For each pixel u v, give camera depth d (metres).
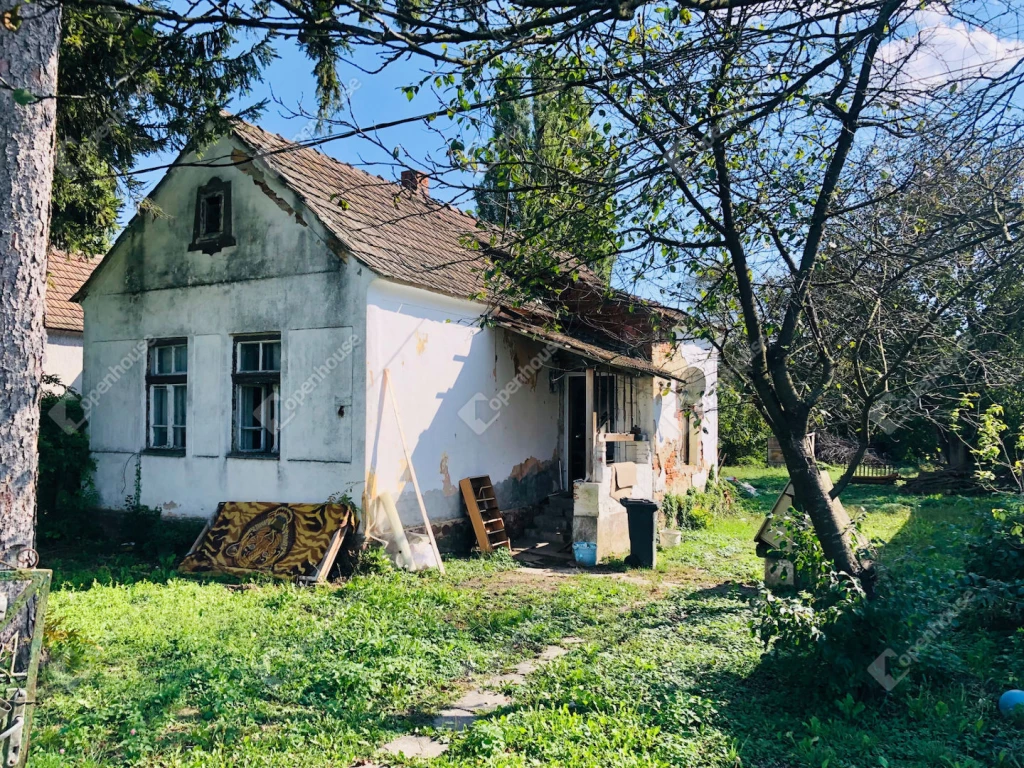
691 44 4.46
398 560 9.97
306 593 8.48
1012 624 7.03
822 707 5.13
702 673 5.90
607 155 5.59
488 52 4.23
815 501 5.95
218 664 5.80
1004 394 10.16
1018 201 5.17
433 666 6.13
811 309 6.23
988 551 7.32
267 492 10.60
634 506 10.94
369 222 11.35
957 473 19.98
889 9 3.83
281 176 10.49
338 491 9.98
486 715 5.16
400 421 10.46
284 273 10.62
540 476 14.30
